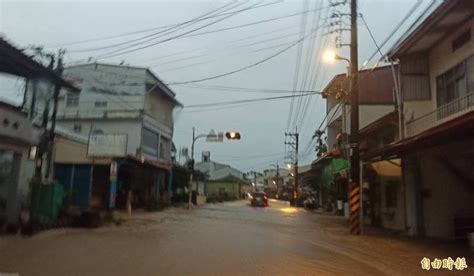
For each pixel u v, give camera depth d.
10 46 14.24
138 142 35.16
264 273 9.23
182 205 42.22
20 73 16.69
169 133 43.31
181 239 14.86
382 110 31.25
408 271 10.09
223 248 12.89
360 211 18.62
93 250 11.62
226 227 20.31
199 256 11.20
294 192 56.66
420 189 17.98
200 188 61.09
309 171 50.69
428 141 13.38
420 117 17.39
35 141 20.61
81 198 27.86
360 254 12.55
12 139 15.67
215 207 42.88
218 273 9.08
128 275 8.60
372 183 24.95
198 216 27.78
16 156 16.39
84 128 35.69
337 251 13.09
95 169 28.77
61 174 27.92
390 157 17.86
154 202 32.88
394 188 21.34
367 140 25.36
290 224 23.52
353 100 19.05
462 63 15.56
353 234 18.39
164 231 17.41
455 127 11.05
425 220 17.77
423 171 18.12
